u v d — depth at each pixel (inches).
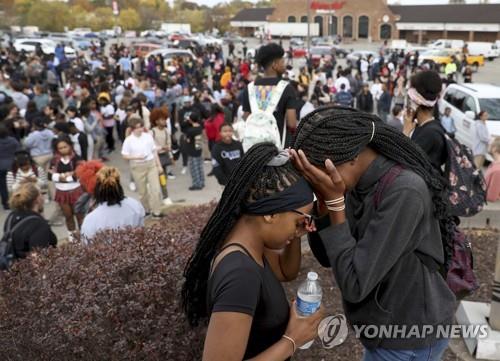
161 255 132.1
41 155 378.0
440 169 134.7
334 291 181.3
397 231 72.2
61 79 1096.8
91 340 113.8
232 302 62.3
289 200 67.1
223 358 61.6
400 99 793.6
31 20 3563.0
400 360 81.9
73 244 155.9
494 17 2600.9
